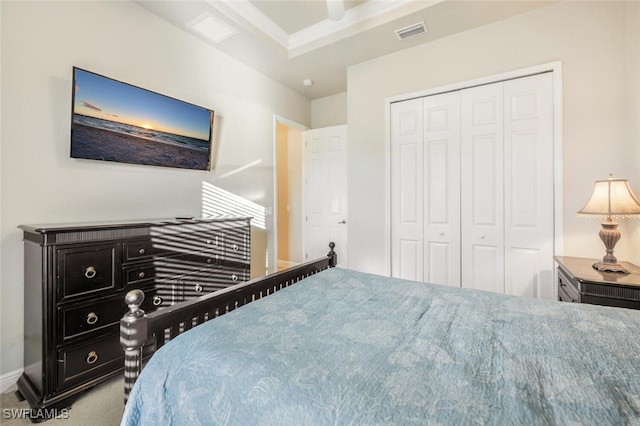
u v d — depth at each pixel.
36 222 1.87
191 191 2.84
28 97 1.83
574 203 2.35
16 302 1.80
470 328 1.13
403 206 3.17
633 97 2.08
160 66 2.55
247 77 3.45
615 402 0.69
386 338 1.04
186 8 2.43
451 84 2.85
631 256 2.11
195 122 2.77
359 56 3.23
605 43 2.24
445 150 2.93
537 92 2.50
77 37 2.03
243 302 1.46
